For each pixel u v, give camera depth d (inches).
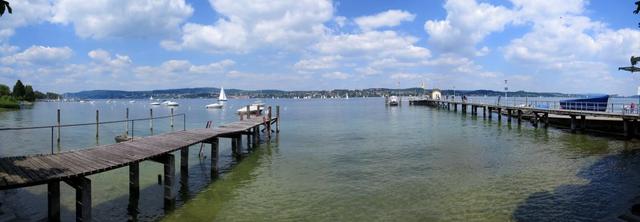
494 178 860.0
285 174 937.5
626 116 1317.7
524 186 789.9
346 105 6264.8
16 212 642.8
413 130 1898.4
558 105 2203.5
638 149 1163.3
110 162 591.5
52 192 512.1
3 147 1378.0
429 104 4633.4
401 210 663.1
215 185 839.7
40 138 1619.1
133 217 637.9
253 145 1362.0
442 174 908.0
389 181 853.2
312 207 687.1
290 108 5029.5
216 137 930.7
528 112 2258.9
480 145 1353.3
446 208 667.4
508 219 609.9
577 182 810.2
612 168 926.4
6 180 471.5
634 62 521.0
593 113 1460.4
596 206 658.8
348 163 1057.5
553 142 1376.7
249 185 837.8
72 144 1446.9
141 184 831.7
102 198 730.2
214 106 5324.8
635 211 535.5
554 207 659.4
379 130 1929.1
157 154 665.0
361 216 639.1
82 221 520.1
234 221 622.2
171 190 684.7
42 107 5610.2
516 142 1408.7
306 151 1272.1
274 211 668.7
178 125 2342.5
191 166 1039.6
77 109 5118.1
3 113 3614.7
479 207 668.1
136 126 2213.3
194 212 664.4
